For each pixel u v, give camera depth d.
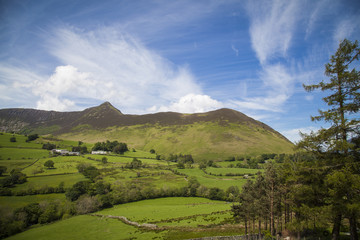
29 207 77.56
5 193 90.25
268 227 50.69
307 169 24.34
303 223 24.95
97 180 118.25
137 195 107.38
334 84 22.52
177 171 151.75
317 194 25.36
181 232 54.44
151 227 61.72
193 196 112.88
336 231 23.16
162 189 112.88
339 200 20.64
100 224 68.31
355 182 18.84
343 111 21.97
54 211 80.62
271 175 34.81
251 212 40.16
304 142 23.94
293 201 32.09
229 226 56.41
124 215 78.38
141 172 144.62
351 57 22.11
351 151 21.17
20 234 65.06
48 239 57.22
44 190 97.81
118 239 53.72
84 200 90.94
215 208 83.25
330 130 22.08
